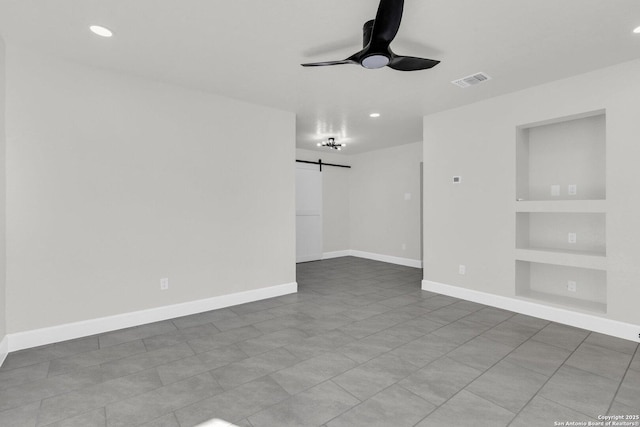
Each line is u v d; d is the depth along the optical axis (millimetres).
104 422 1747
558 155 3512
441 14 2127
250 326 3152
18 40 2484
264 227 4062
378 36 1957
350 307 3748
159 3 2016
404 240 6562
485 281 3822
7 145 2549
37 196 2678
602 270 3254
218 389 2062
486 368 2328
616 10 2072
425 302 3926
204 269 3590
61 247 2787
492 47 2570
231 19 2193
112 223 3027
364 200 7418
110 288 3025
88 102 2895
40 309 2703
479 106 3844
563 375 2227
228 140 3738
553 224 3588
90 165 2910
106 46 2566
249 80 3229
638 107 2756
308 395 1997
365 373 2262
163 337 2881
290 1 1996
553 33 2357
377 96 3680
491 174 3736
